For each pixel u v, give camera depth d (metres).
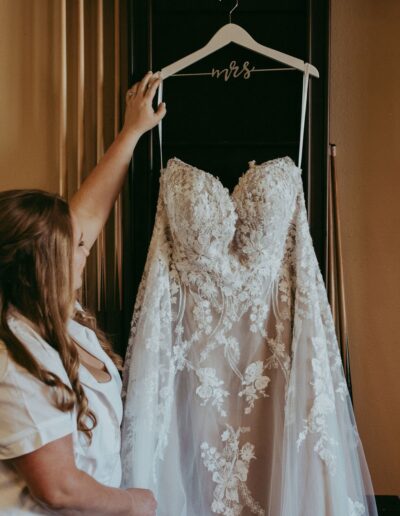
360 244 2.29
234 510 1.77
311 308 1.72
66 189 2.16
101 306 2.18
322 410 1.67
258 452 1.81
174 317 1.83
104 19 2.21
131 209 1.96
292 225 1.84
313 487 1.65
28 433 1.14
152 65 1.95
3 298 1.24
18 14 2.23
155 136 1.96
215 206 1.75
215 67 1.96
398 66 2.26
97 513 1.25
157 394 1.72
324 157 1.90
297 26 1.92
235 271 1.81
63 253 1.27
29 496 1.21
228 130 1.94
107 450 1.39
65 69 2.14
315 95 1.91
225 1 1.94
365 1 2.26
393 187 2.27
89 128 2.25
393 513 2.16
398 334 2.29
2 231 1.21
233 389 1.83
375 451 2.29
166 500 1.72
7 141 2.24
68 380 1.25
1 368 1.17
